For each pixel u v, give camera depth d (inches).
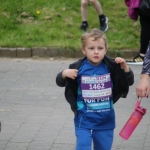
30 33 754.8
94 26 778.8
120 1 836.0
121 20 792.3
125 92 332.5
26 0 829.2
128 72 326.6
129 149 401.7
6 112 495.8
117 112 492.1
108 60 332.2
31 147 406.9
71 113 490.0
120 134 323.6
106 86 332.2
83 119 332.8
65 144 411.8
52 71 644.1
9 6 810.8
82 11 761.6
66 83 330.0
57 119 473.1
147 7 657.0
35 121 468.4
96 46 325.7
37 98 538.6
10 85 586.6
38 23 784.3
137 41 740.7
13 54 713.6
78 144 326.6
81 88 332.5
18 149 403.2
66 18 796.6
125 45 725.3
